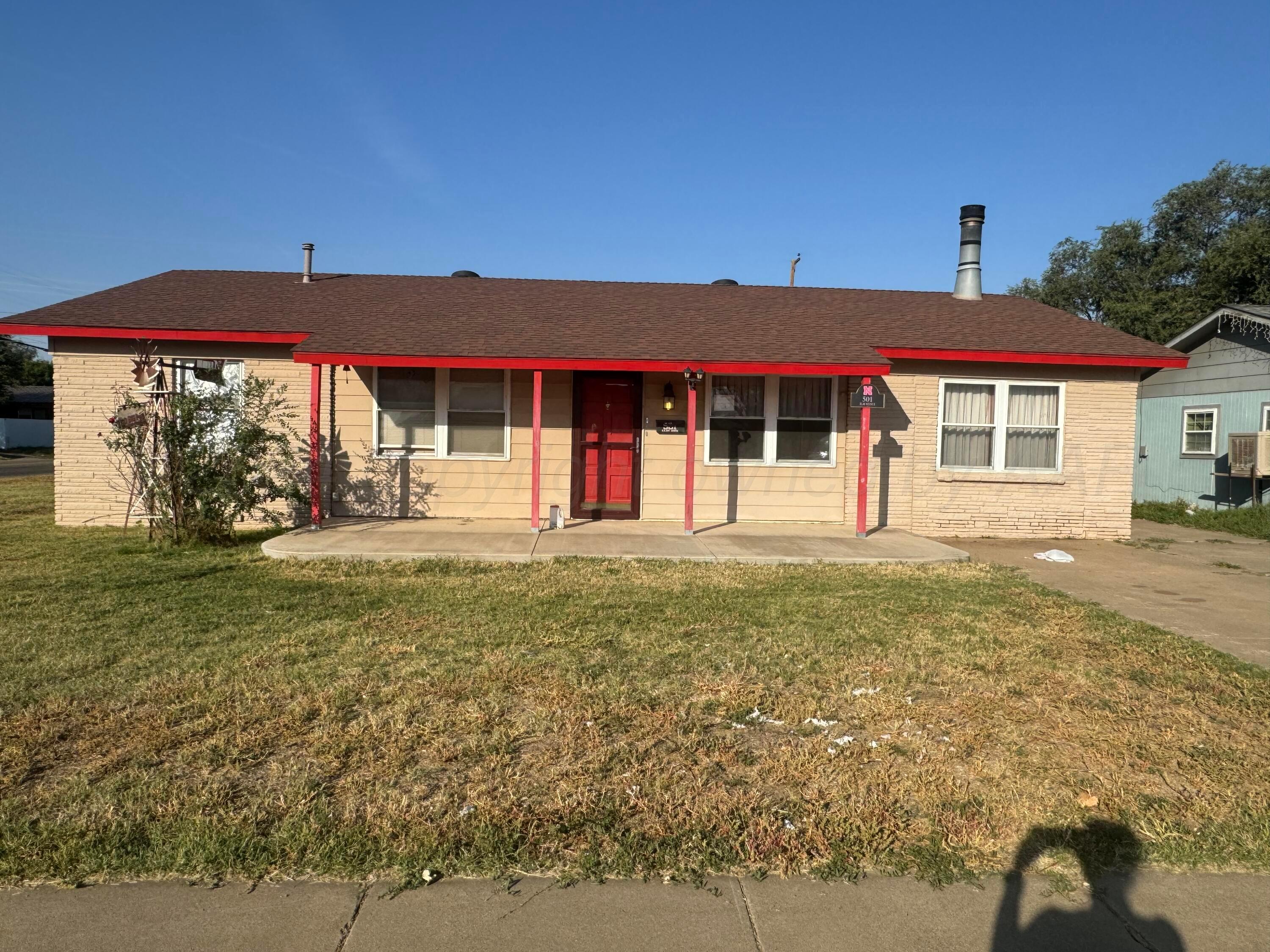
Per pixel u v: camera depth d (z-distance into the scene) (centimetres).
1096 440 1208
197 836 323
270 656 539
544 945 276
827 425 1173
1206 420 1664
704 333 1120
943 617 682
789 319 1230
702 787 374
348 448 1144
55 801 349
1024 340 1192
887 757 410
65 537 1020
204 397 968
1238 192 3145
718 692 488
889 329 1210
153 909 288
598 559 904
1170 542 1195
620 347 1034
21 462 2958
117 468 1116
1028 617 689
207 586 749
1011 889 312
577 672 517
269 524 1134
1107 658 580
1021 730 449
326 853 316
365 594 729
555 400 1161
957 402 1198
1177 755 421
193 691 472
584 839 332
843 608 706
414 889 302
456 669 519
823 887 310
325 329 1080
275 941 274
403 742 410
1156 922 295
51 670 504
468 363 995
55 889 298
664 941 279
